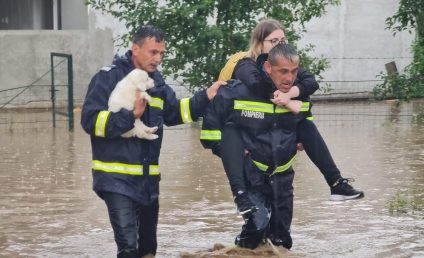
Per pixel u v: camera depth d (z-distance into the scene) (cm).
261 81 757
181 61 1859
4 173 1302
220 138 773
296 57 745
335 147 1583
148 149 733
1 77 2264
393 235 891
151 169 737
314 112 2236
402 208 1024
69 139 1709
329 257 800
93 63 2308
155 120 739
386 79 1406
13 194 1131
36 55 2277
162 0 2088
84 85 2306
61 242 870
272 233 799
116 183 722
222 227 937
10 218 984
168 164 1383
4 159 1446
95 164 730
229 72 809
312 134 784
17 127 1925
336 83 2509
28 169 1340
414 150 1540
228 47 1839
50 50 2283
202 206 1050
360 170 1317
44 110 2269
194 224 952
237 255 796
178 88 2242
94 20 2298
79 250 838
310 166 1359
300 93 762
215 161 1416
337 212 1009
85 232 915
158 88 741
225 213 1009
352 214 997
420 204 1051
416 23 1402
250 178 770
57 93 2289
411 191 1138
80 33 2295
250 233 798
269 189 778
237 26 1859
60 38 2284
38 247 850
